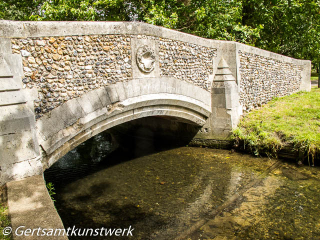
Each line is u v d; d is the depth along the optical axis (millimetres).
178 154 7801
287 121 7492
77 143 5012
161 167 6816
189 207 4715
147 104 6035
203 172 6270
